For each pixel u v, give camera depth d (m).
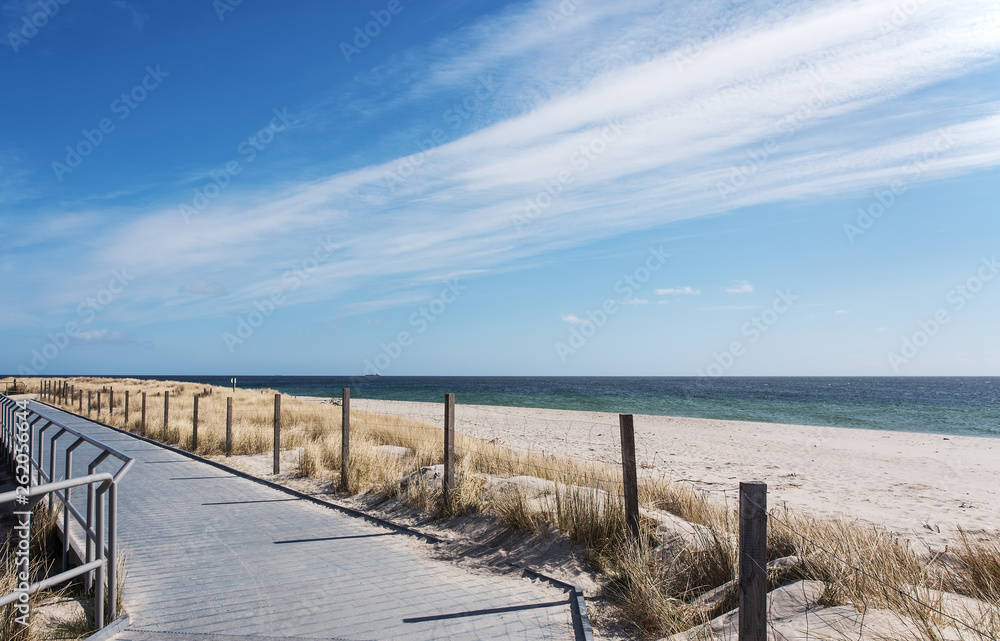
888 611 3.85
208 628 4.18
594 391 90.38
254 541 6.76
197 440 15.59
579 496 6.63
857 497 11.37
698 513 6.95
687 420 32.91
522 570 5.73
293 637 4.04
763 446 21.08
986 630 3.48
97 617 3.95
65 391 35.34
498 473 10.43
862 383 153.38
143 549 6.34
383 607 4.70
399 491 8.83
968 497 11.50
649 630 4.29
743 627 3.16
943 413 44.53
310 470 11.39
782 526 5.52
